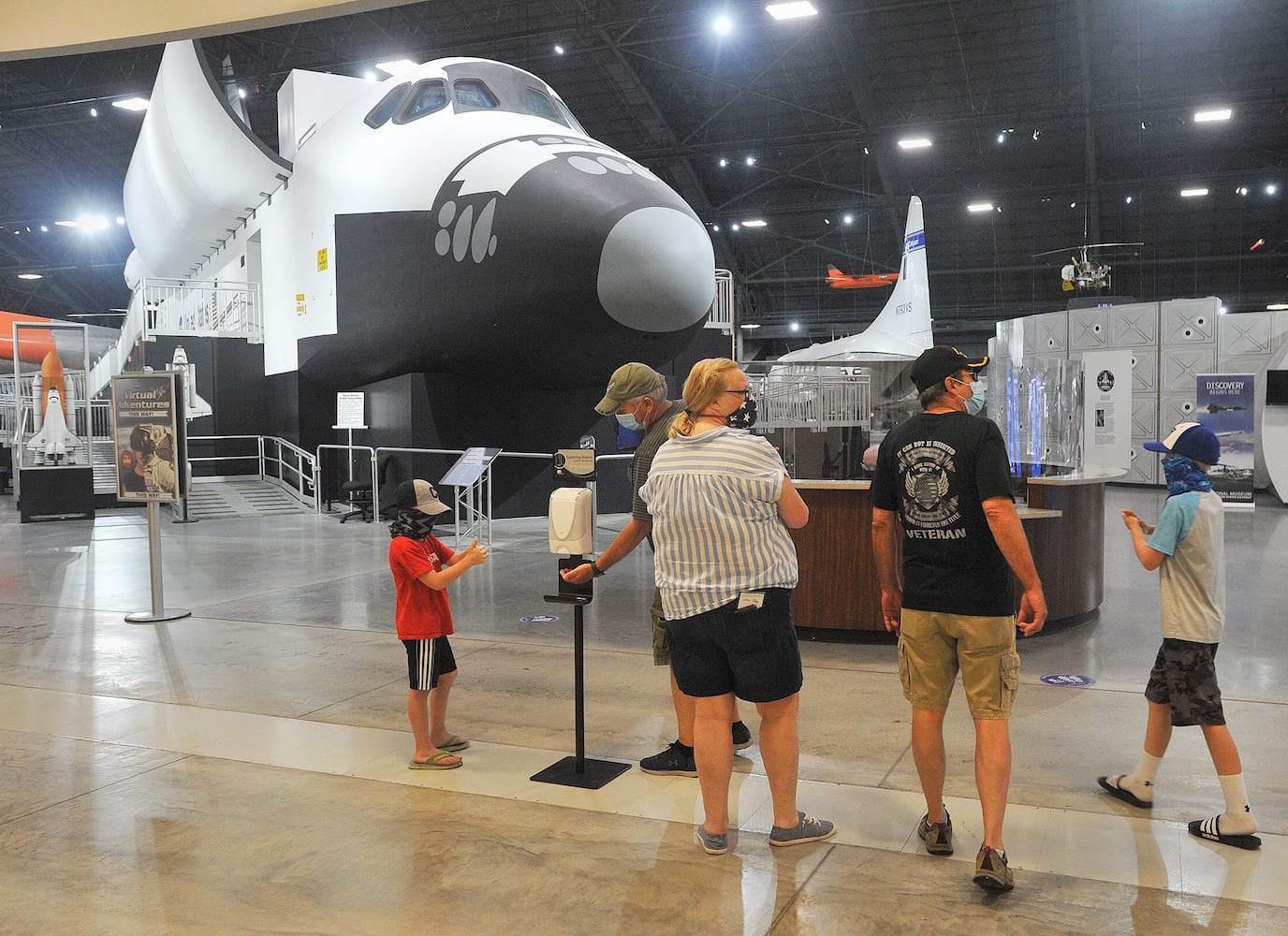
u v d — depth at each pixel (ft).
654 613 13.01
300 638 22.22
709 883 9.76
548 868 10.17
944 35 80.48
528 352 43.80
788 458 22.44
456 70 48.78
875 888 9.58
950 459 9.77
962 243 124.98
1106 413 61.62
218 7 14.55
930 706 10.26
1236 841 10.39
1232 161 102.47
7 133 110.52
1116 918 8.90
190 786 12.78
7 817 11.77
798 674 10.50
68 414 53.98
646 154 105.91
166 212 74.54
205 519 50.78
